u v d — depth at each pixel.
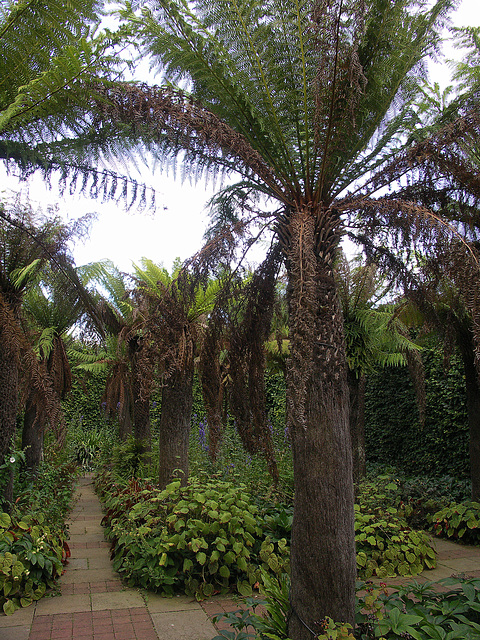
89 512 6.82
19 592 3.45
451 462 7.39
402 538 4.49
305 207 2.45
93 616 3.24
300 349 1.92
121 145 2.62
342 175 2.68
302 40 2.27
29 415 5.98
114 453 8.12
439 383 7.46
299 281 1.96
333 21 2.06
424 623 2.16
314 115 2.38
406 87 2.62
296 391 1.91
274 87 2.44
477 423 5.66
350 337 5.36
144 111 2.22
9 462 3.99
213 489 4.58
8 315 3.06
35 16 2.06
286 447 6.54
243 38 2.32
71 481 5.93
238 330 2.68
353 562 2.22
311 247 2.08
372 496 5.42
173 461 4.95
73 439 9.66
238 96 2.53
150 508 4.18
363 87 2.28
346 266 5.46
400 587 2.55
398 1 2.28
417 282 2.58
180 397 5.01
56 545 4.00
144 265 5.51
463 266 1.88
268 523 4.35
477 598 2.39
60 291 4.00
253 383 2.69
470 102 2.47
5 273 3.93
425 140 2.25
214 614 3.30
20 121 2.28
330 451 2.19
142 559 3.80
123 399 8.16
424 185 2.42
